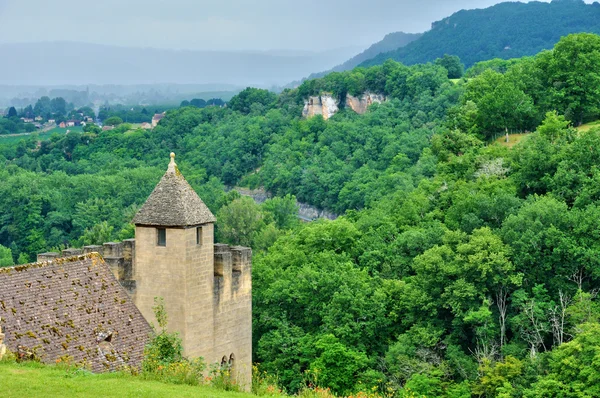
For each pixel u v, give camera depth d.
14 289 49.78
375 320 96.62
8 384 44.12
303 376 90.56
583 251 96.19
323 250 114.62
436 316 97.69
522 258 97.75
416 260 101.25
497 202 112.06
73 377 47.12
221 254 66.62
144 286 64.19
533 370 84.56
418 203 127.75
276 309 101.06
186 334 63.62
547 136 136.12
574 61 167.00
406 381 87.69
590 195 110.88
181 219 62.97
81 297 52.09
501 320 95.38
